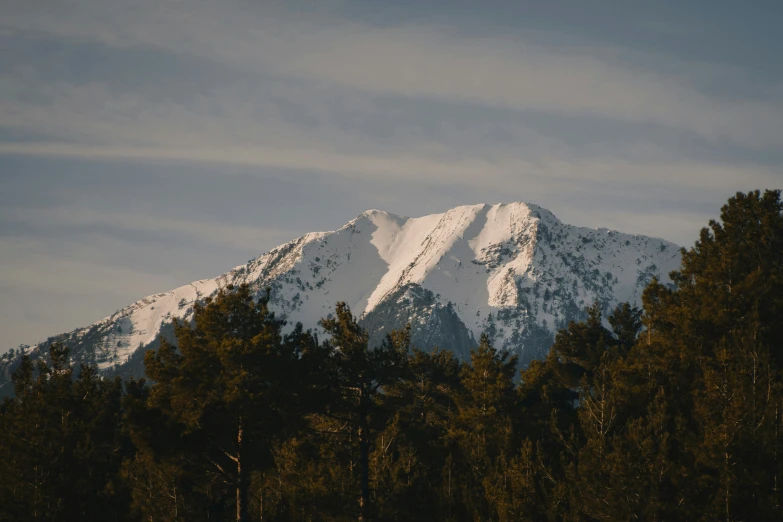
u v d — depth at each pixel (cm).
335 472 11125
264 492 11669
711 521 8312
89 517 11200
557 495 9644
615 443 8931
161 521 11262
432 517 10888
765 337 10344
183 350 10119
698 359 10619
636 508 8519
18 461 11050
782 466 8294
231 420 9856
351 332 11138
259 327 10375
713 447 8506
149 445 9819
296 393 10425
